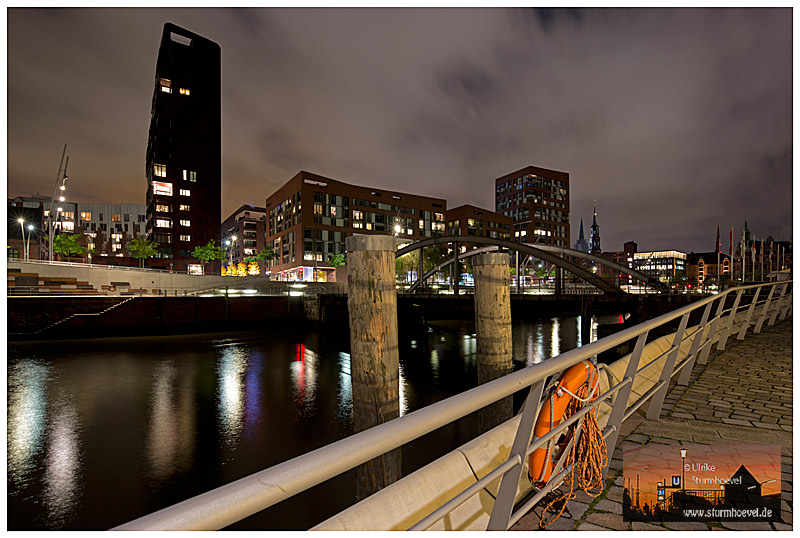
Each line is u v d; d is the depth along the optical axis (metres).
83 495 10.24
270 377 21.52
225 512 0.76
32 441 13.37
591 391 2.43
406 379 22.00
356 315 3.57
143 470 11.49
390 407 3.53
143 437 13.76
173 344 30.73
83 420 15.24
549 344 33.38
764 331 10.45
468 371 23.91
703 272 172.75
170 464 11.87
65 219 111.44
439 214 107.56
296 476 0.88
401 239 92.00
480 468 2.12
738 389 5.11
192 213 82.44
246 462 12.03
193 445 13.17
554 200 149.75
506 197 152.12
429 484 1.81
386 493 1.61
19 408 16.50
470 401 1.31
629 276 43.28
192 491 10.45
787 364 6.55
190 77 84.31
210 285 48.22
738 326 9.55
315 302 38.84
